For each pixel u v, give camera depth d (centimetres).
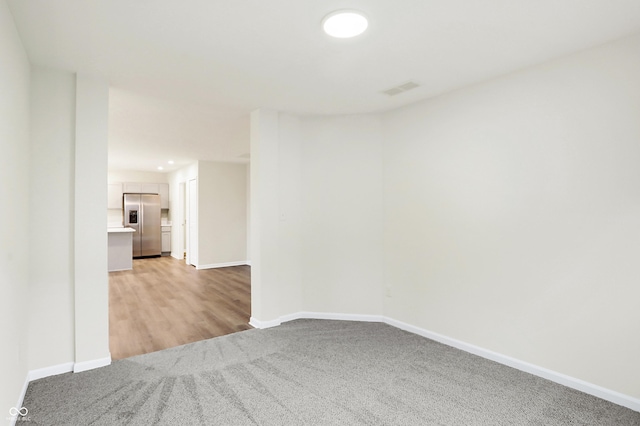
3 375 176
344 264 395
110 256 722
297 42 222
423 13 191
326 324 380
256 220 371
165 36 214
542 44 229
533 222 264
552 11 190
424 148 343
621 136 224
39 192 254
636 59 218
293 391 238
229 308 448
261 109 365
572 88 244
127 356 298
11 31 188
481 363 283
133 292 534
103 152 277
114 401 225
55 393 233
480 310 298
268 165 371
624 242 223
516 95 273
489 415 211
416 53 240
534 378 258
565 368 248
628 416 211
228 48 230
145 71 266
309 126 402
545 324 258
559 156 251
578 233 242
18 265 212
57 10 185
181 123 422
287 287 394
